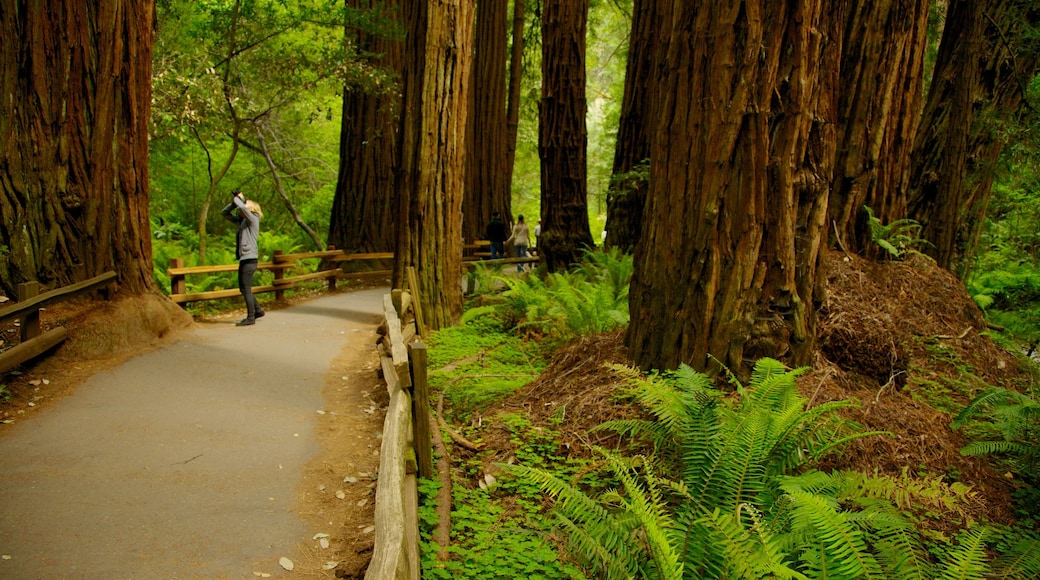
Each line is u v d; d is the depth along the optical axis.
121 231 7.48
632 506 3.30
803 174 4.89
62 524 3.57
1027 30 8.60
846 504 3.92
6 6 6.66
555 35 12.73
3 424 4.94
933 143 9.38
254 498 4.08
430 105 9.36
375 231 16.09
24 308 5.79
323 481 4.43
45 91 6.87
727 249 4.95
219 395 5.96
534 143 29.34
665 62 5.34
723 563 3.16
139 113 7.61
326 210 21.23
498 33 20.09
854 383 5.16
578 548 3.39
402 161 9.63
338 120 21.92
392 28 14.43
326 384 6.70
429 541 3.82
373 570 2.44
